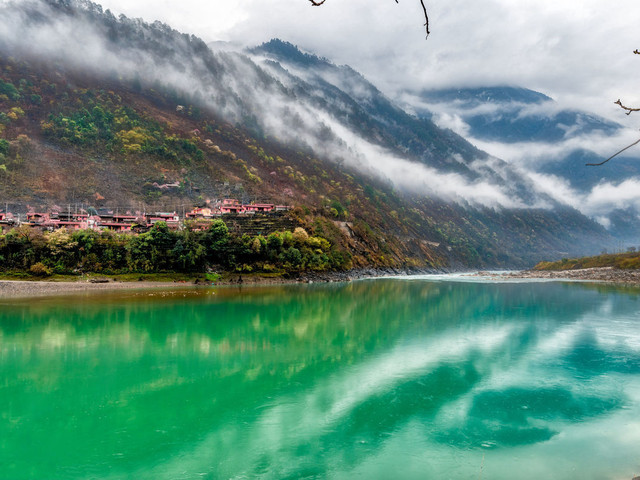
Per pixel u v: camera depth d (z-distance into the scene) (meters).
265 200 192.62
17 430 24.30
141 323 54.78
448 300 82.88
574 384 32.03
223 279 108.62
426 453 21.47
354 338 47.34
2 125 174.50
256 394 29.94
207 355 39.97
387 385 31.81
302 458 21.06
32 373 34.31
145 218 137.12
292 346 43.59
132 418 25.86
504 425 24.88
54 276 93.69
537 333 50.12
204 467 20.28
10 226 110.50
